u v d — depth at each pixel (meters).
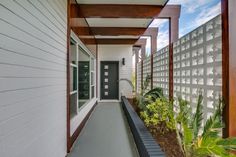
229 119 1.99
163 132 3.45
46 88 2.41
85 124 5.48
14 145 1.64
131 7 4.88
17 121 1.69
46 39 2.42
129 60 10.23
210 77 2.45
